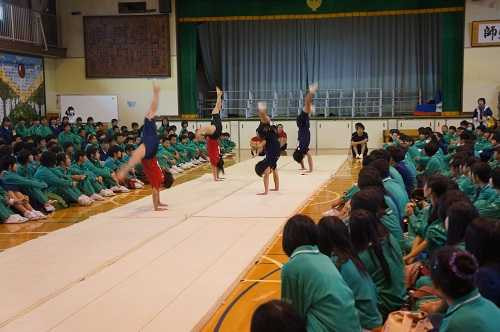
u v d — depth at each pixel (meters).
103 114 19.48
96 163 10.95
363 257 3.79
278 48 20.64
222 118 19.89
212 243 6.41
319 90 20.55
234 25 20.69
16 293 4.78
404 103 20.08
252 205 8.63
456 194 4.34
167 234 6.90
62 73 19.72
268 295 4.90
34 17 17.77
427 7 18.02
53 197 9.36
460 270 2.53
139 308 4.43
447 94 18.47
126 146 12.42
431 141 9.75
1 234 7.57
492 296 3.03
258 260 5.95
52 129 15.59
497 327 2.48
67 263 5.65
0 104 16.30
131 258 5.87
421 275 4.46
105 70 19.59
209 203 8.91
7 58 16.64
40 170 9.45
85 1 19.45
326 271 2.98
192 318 4.21
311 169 12.73
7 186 8.57
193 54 19.42
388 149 8.02
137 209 8.52
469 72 18.28
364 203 4.39
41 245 6.42
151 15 19.30
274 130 9.73
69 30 19.58
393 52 19.97
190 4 18.98
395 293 3.85
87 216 8.77
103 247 6.27
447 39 18.31
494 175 5.24
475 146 10.64
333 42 20.39
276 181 10.06
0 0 16.06
